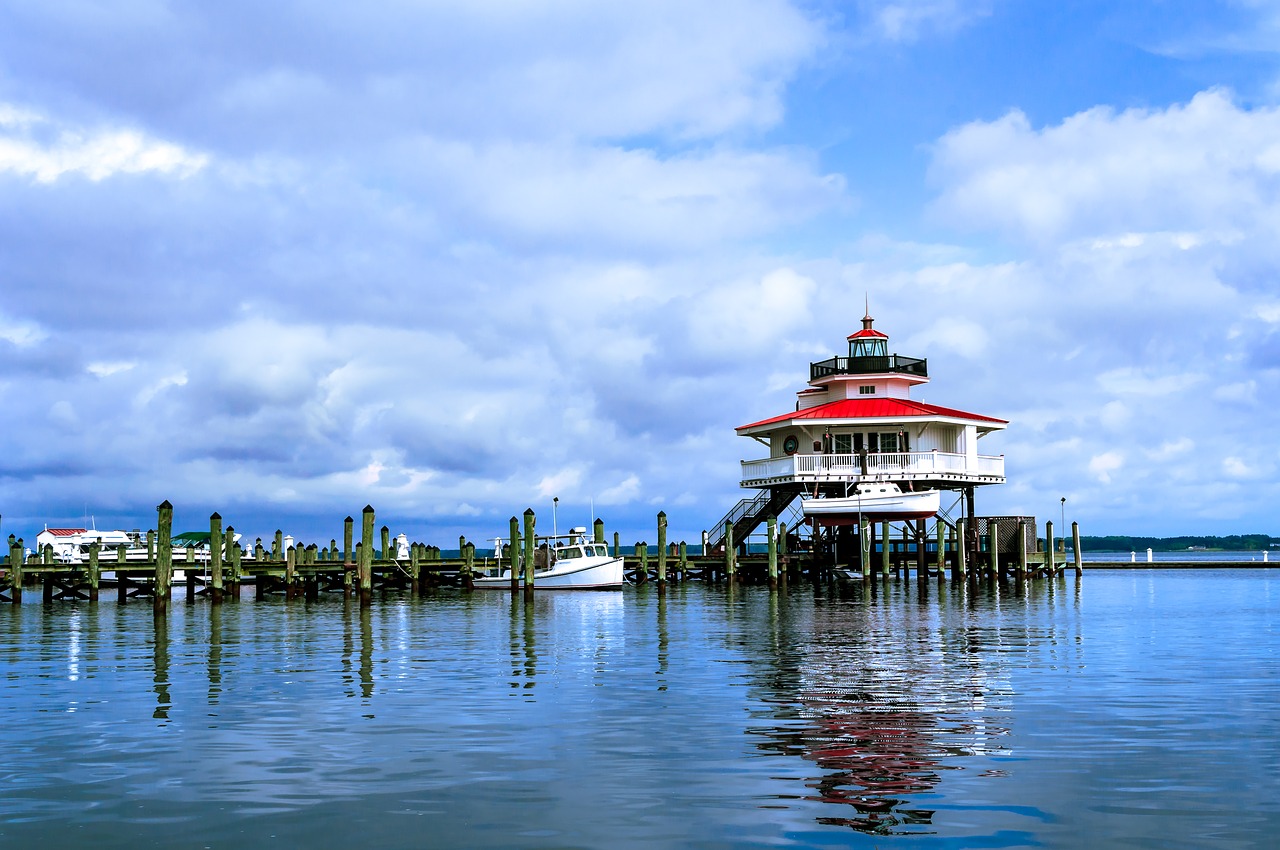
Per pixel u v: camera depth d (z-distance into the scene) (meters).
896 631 34.12
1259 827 12.23
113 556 87.62
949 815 12.70
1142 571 101.50
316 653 29.91
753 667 25.28
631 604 50.31
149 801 13.61
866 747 16.16
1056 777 14.33
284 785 14.32
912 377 74.06
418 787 14.16
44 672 26.00
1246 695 20.61
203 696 21.83
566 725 18.12
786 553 66.19
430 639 33.69
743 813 12.84
